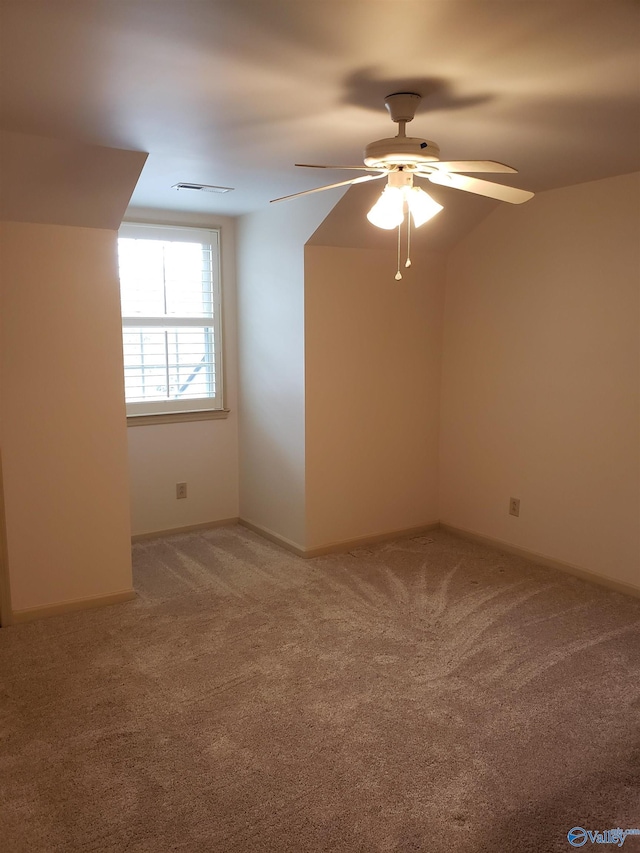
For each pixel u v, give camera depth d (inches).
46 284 120.6
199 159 113.7
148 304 167.3
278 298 159.3
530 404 154.0
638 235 128.4
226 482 185.9
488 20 60.9
